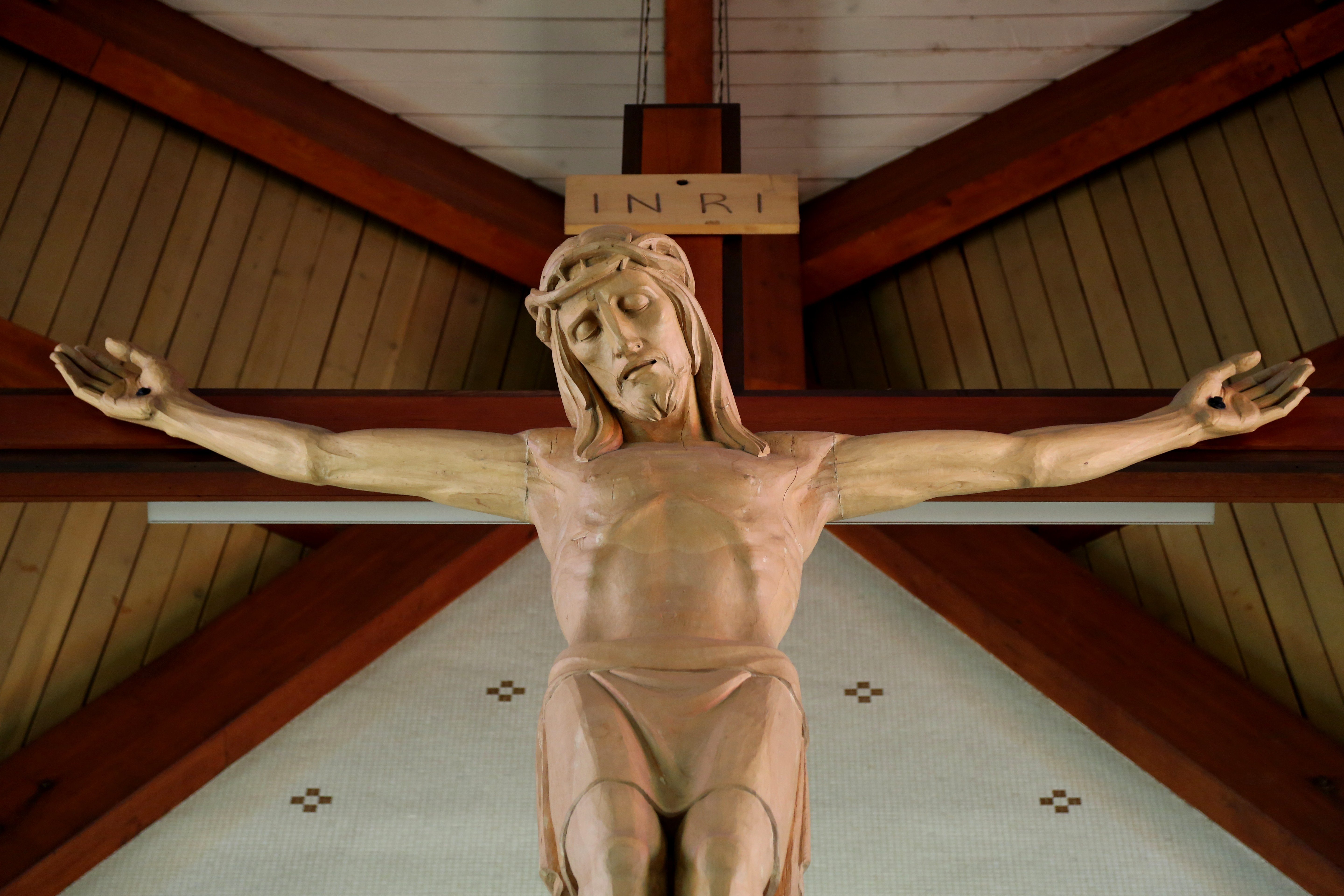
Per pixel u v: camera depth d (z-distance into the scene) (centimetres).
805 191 536
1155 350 481
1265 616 440
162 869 405
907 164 523
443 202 509
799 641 447
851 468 268
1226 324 471
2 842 388
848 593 457
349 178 510
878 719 432
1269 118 493
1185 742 408
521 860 407
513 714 434
